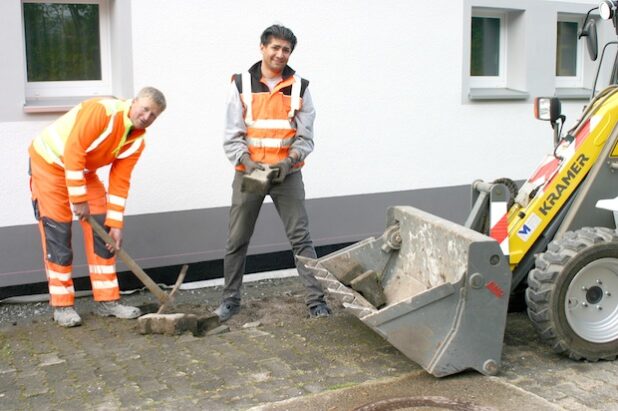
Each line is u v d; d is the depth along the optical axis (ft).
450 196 23.21
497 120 23.82
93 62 19.01
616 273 13.52
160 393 12.34
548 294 13.15
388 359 13.79
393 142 22.02
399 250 15.47
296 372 13.20
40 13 18.26
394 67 21.75
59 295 16.22
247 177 15.05
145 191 18.85
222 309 16.87
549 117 15.10
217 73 19.31
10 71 17.24
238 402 11.93
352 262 15.34
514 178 24.41
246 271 20.45
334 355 14.05
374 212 21.93
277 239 20.62
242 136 15.98
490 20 24.54
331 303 17.99
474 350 12.74
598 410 11.43
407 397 11.99
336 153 21.18
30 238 17.89
